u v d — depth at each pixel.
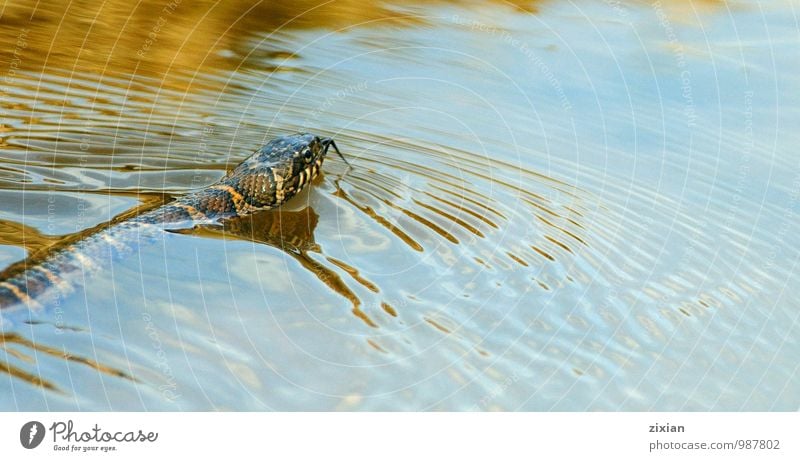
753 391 7.65
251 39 15.82
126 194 10.48
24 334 7.33
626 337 8.16
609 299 8.77
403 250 9.30
